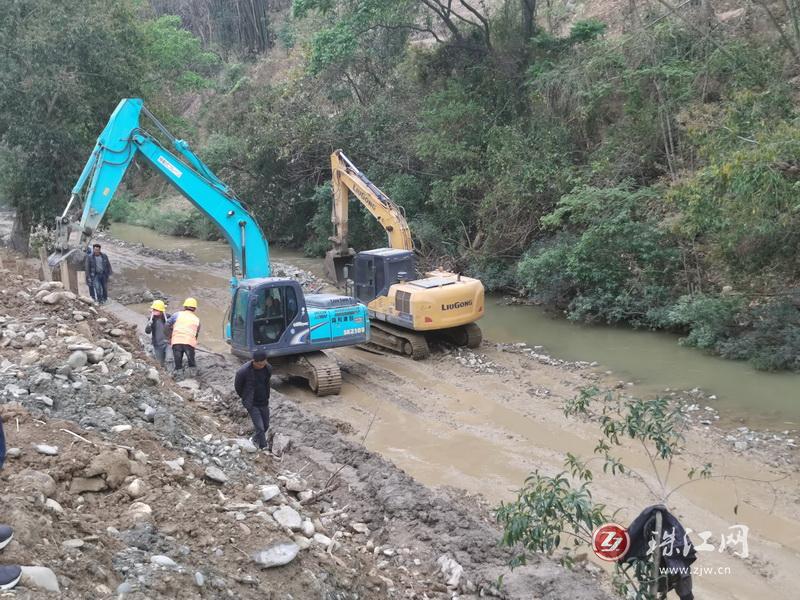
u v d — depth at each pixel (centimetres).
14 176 2592
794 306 1647
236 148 3200
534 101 2544
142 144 1655
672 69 2084
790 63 1894
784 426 1256
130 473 695
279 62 4834
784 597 807
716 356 1658
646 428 673
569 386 1515
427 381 1571
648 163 2172
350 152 2930
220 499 726
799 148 1379
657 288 1878
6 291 1313
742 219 1469
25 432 716
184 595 525
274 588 593
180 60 4281
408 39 3152
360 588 680
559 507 611
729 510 992
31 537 505
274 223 3328
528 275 2114
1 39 2441
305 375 1525
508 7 2788
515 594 755
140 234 4041
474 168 2545
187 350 1450
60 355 991
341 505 959
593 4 3272
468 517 912
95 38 2542
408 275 1819
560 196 2259
